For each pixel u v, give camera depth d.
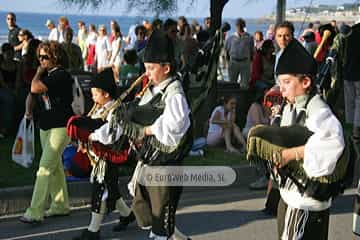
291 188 3.60
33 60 8.70
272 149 3.51
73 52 10.72
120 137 4.72
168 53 4.31
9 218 6.15
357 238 5.66
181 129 4.22
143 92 4.52
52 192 6.13
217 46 5.50
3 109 8.80
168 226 4.45
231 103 8.74
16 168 7.31
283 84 3.61
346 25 8.64
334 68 4.53
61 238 5.58
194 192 7.10
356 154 3.89
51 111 5.78
